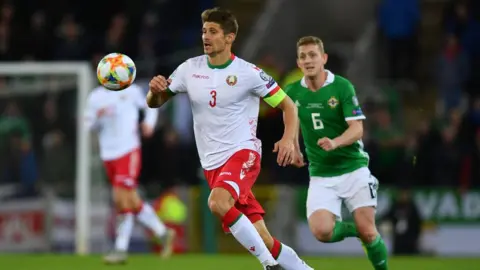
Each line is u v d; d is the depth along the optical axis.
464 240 51.81
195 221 52.28
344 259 44.62
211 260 42.19
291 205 52.22
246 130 26.23
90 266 38.41
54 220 51.25
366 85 66.69
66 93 51.91
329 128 29.94
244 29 75.38
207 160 26.42
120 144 40.81
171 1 67.38
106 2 69.75
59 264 39.44
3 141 51.66
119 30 62.88
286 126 26.14
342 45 71.06
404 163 53.00
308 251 51.97
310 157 30.56
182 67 26.58
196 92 26.11
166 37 66.31
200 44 65.81
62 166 51.47
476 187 52.50
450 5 68.44
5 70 51.75
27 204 51.22
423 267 39.34
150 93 26.47
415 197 52.03
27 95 51.94
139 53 62.97
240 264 39.75
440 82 65.19
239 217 25.31
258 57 71.19
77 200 50.53
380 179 54.44
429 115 66.19
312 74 29.28
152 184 53.25
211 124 26.12
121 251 40.00
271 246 26.75
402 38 65.62
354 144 29.98
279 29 73.06
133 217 42.59
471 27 67.06
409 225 50.94
